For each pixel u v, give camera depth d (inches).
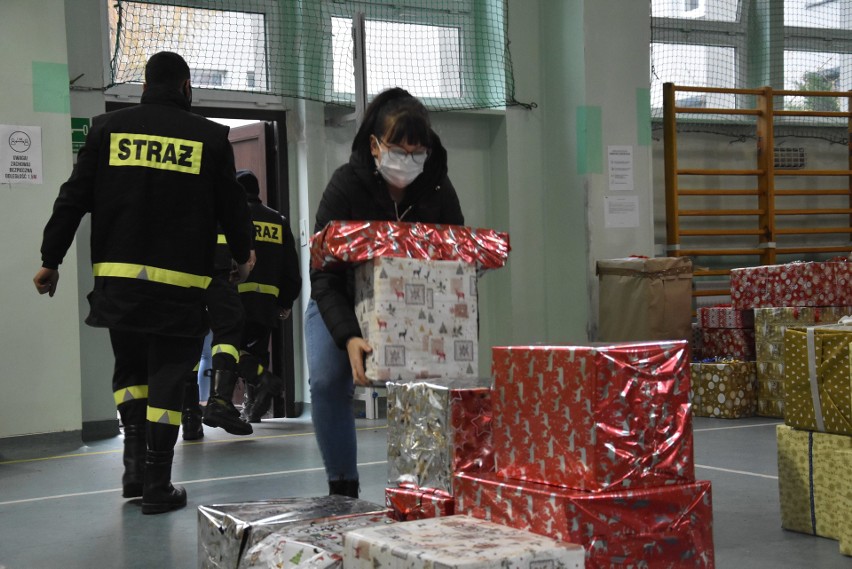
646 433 64.6
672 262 242.2
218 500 135.4
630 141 272.4
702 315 243.8
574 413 64.0
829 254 320.8
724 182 305.1
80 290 222.1
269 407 233.0
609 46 269.7
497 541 58.1
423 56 267.6
